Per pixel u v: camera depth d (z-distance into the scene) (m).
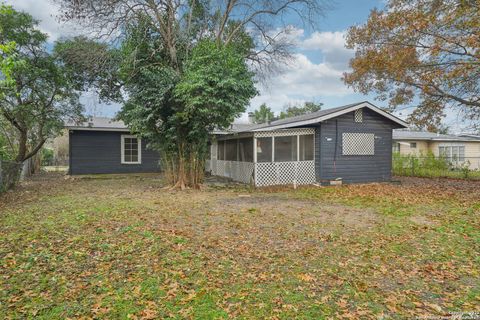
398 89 14.10
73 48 12.32
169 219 6.31
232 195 10.00
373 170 13.95
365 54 13.45
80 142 16.12
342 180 13.23
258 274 3.65
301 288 3.31
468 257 4.24
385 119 14.16
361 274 3.68
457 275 3.67
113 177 16.03
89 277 3.54
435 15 10.56
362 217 6.62
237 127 18.91
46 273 3.63
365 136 13.74
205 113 9.83
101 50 12.09
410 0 11.59
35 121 13.40
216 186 12.48
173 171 12.05
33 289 3.24
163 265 3.88
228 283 3.41
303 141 13.41
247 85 10.18
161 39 12.43
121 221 6.07
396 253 4.39
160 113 10.95
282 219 6.39
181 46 12.77
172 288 3.28
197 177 12.12
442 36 10.69
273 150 12.67
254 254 4.30
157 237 4.99
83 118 14.91
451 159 19.45
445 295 3.18
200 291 3.21
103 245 4.56
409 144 21.25
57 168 24.19
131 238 4.94
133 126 11.25
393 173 18.28
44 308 2.88
